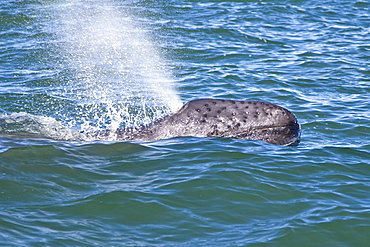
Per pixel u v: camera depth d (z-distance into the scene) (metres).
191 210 27.91
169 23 85.06
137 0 103.81
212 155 33.97
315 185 31.20
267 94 52.53
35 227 25.39
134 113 47.16
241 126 36.38
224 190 29.91
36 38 77.50
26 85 55.81
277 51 70.00
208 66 63.12
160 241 24.97
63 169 31.80
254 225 26.75
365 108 48.12
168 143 35.84
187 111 37.28
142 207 27.89
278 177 31.83
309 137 40.31
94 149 34.94
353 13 92.38
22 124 40.53
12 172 30.89
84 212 27.20
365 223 27.08
